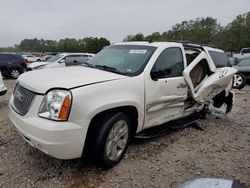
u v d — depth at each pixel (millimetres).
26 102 3201
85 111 3008
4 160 3572
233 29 50938
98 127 3262
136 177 3332
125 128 3596
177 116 4691
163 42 4516
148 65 3891
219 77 5352
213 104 6414
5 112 5945
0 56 14570
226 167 3754
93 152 3295
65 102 2924
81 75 3480
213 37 57094
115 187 3100
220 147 4469
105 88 3250
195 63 4742
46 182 3125
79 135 2992
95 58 4629
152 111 3984
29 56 36594
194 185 2014
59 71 3785
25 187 3014
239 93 10367
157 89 3945
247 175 3557
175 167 3650
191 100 5023
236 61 15133
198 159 3947
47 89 3029
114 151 3473
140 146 4246
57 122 2904
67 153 2977
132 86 3572
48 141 2871
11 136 4398
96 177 3279
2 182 3082
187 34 61656
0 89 6312
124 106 3490
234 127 5668
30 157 3680
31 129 2986
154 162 3748
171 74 4285
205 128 5418
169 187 3168
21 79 3568
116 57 4316
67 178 3225
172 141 4570
